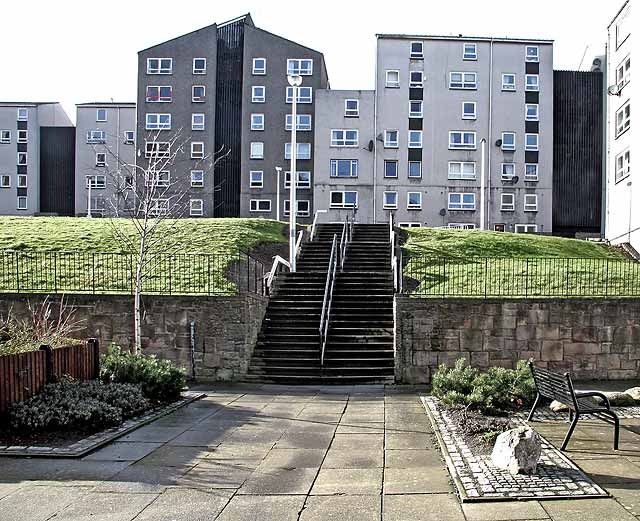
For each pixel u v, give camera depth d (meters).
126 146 56.66
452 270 19.36
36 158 58.16
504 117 48.53
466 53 48.75
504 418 9.46
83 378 11.08
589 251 26.97
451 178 48.25
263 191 51.84
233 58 53.25
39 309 14.62
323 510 5.78
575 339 14.49
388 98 48.69
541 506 5.76
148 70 53.06
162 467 7.16
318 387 13.36
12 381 9.05
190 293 15.27
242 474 6.89
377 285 18.77
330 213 48.72
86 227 24.08
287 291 18.34
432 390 11.83
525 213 48.22
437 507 5.81
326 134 49.03
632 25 27.06
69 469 7.07
